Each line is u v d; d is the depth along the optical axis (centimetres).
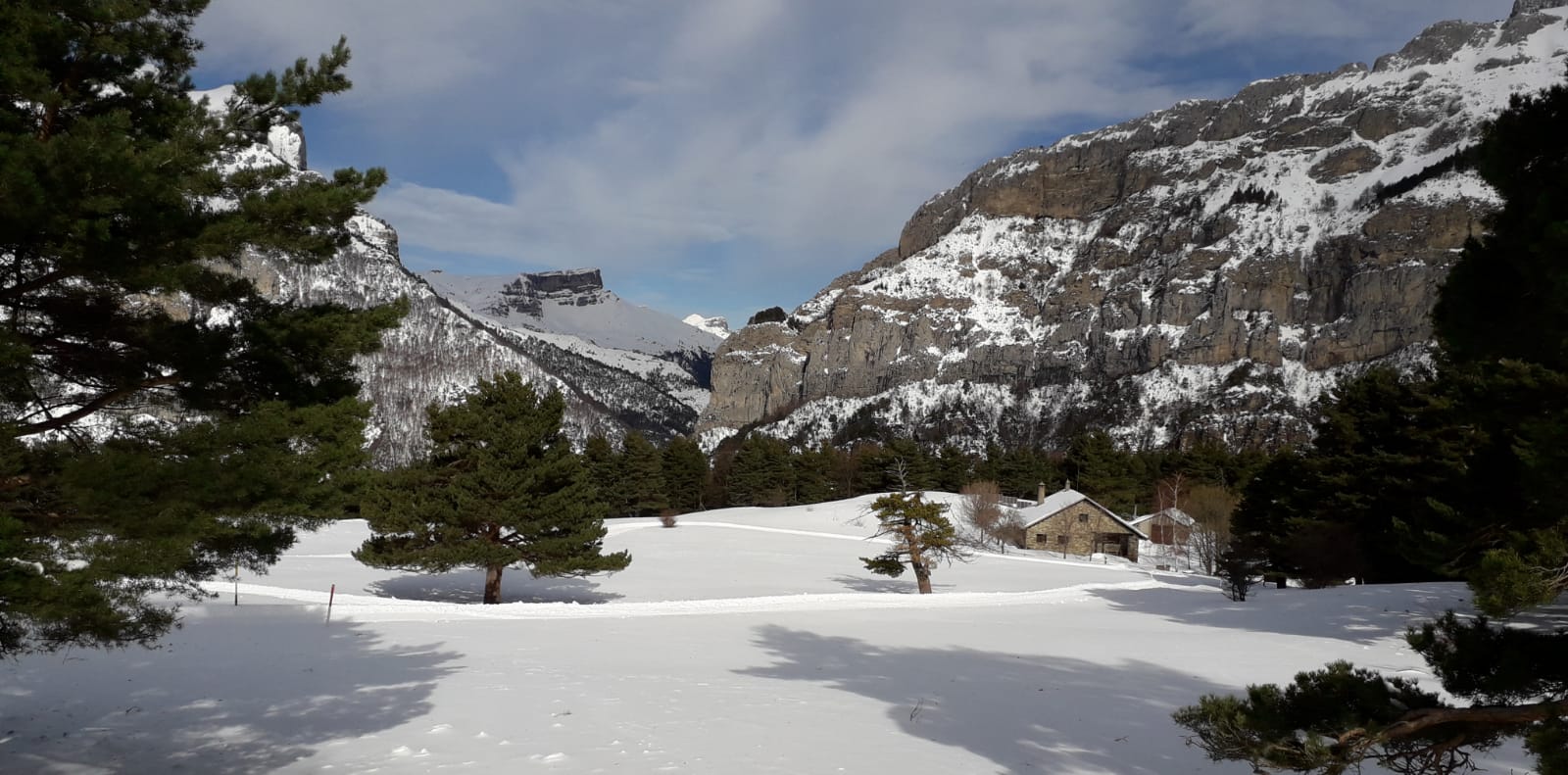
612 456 10200
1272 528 4409
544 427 3584
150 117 733
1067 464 10962
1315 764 488
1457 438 3061
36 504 618
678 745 1030
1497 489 1597
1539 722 475
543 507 3428
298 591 2878
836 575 5084
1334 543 3672
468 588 4138
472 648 1806
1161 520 8138
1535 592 473
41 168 545
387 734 1047
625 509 10031
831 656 1869
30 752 907
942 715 1266
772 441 11269
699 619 2489
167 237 621
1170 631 2412
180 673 1422
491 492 3438
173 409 733
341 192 728
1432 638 546
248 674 1433
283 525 758
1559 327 471
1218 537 5731
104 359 711
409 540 3450
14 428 603
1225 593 3628
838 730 1144
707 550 6144
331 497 729
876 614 2764
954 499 8800
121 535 589
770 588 4381
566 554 3472
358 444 750
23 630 636
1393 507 3422
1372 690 513
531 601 3838
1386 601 2859
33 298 679
